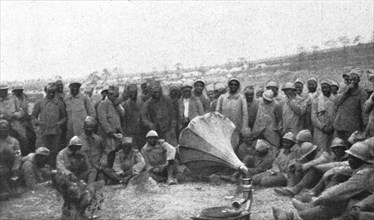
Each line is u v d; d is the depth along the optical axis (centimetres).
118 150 1142
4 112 1173
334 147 912
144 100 1271
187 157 853
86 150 1064
